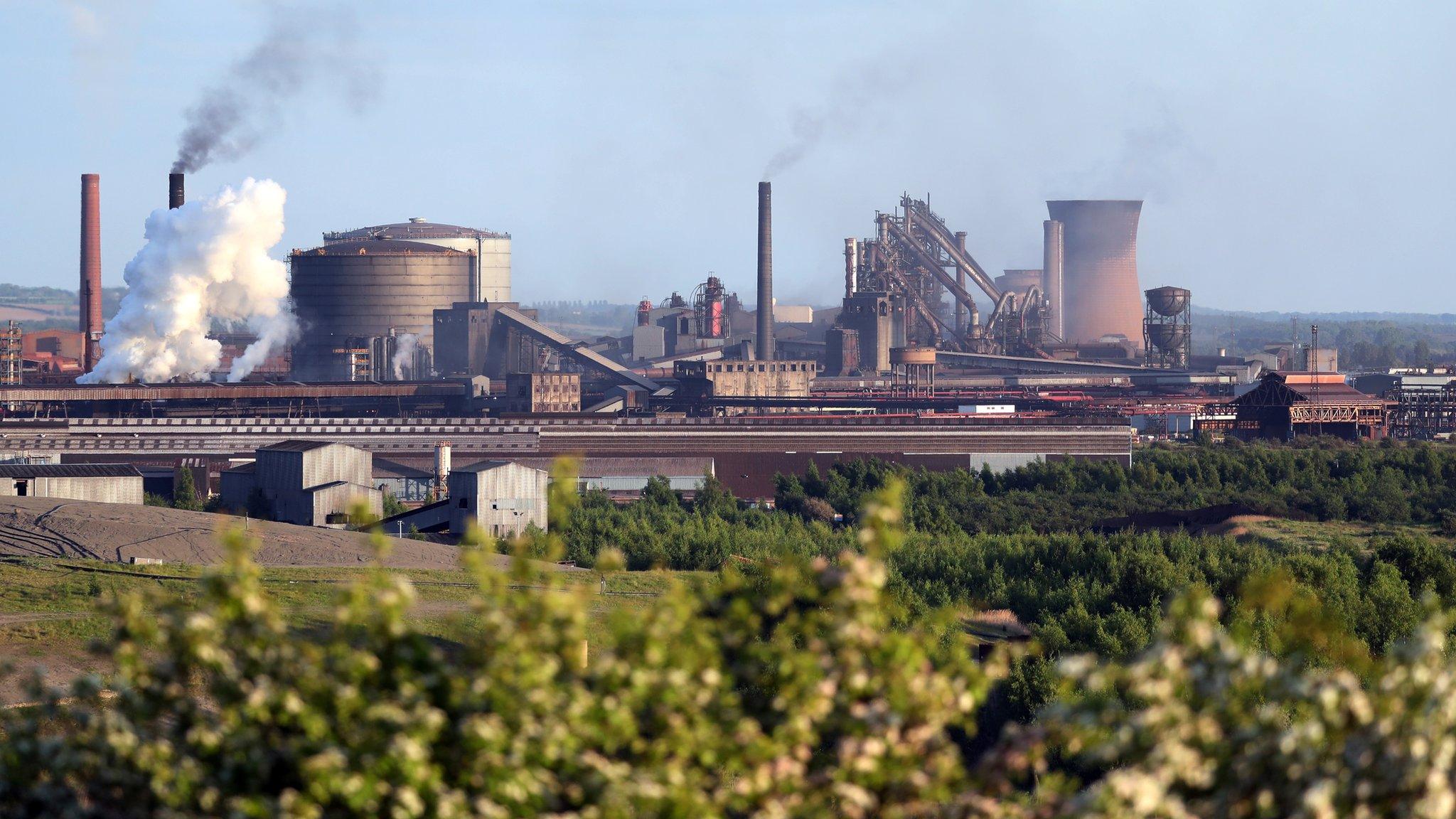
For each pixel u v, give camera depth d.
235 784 64.56
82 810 67.50
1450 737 63.09
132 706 67.19
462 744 63.88
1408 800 62.75
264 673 66.00
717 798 68.44
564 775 65.25
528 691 64.81
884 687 69.56
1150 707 66.50
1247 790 64.50
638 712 69.25
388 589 66.62
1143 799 63.06
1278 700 66.56
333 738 64.25
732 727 68.88
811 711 68.50
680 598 69.62
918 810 68.81
